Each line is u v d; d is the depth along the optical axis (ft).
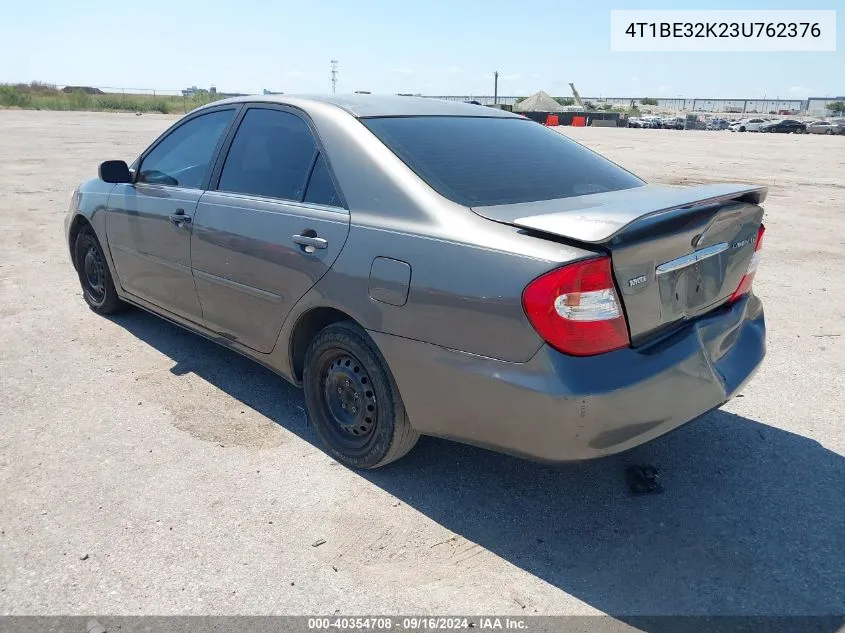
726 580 8.37
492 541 9.05
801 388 13.78
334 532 9.15
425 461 10.93
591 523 9.46
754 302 10.89
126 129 90.84
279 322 11.10
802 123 168.04
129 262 15.11
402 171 9.64
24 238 26.00
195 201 12.72
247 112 12.51
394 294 9.07
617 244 7.82
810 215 34.63
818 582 8.34
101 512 9.43
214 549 8.76
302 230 10.39
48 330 16.33
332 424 10.87
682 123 194.70
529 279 7.80
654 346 8.50
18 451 10.91
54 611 7.68
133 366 14.33
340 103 11.20
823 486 10.35
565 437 7.93
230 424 11.97
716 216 8.93
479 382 8.35
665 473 10.67
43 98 179.11
